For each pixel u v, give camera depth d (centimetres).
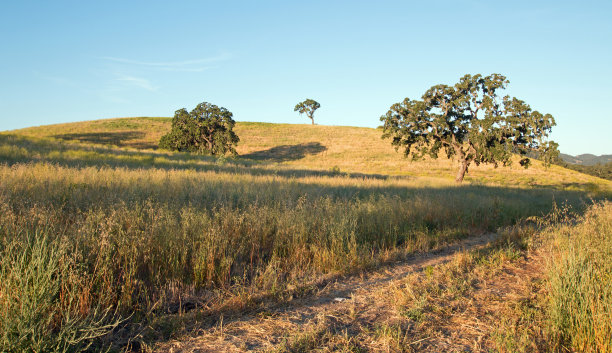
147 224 588
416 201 1156
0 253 380
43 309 328
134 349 332
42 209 544
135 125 7925
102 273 423
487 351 339
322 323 385
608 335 341
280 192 1170
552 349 344
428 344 352
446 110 3128
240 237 663
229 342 346
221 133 5022
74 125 7556
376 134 8325
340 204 953
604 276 468
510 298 479
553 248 704
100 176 1127
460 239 889
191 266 520
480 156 3134
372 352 331
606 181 5156
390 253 686
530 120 2773
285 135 8088
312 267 597
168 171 1577
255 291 477
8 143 2098
